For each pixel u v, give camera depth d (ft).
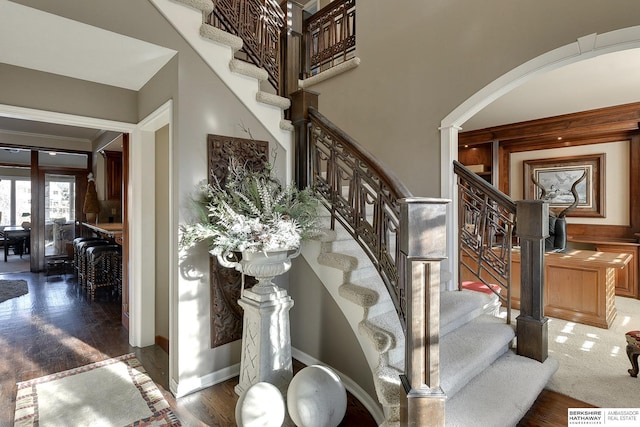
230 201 7.48
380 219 6.70
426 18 11.21
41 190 20.62
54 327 11.56
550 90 13.04
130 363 8.95
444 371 6.36
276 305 7.25
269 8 9.76
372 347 6.48
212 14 8.58
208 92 7.86
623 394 7.57
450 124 10.52
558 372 8.57
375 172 6.74
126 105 9.57
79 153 20.62
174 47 7.32
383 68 12.47
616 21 7.64
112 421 6.54
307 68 15.42
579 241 16.34
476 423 5.58
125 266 11.60
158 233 10.18
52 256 21.01
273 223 6.94
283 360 7.43
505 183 19.53
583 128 16.01
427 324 5.16
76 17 6.11
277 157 9.14
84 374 8.34
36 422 6.46
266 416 5.93
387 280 6.63
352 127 13.56
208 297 7.93
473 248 10.39
